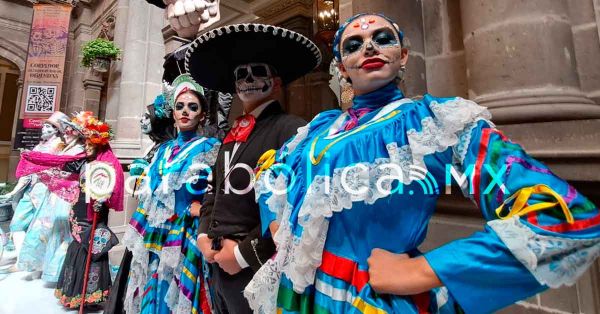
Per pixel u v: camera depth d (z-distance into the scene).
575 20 1.26
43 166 3.07
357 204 0.74
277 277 0.85
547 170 0.60
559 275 0.51
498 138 0.65
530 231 0.53
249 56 1.43
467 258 0.56
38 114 6.00
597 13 1.23
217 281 1.30
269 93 1.39
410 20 1.56
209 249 1.27
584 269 0.52
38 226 3.29
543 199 0.55
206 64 1.52
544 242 0.52
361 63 0.85
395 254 0.67
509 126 1.10
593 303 1.00
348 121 0.90
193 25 2.24
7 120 9.93
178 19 2.20
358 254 0.73
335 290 0.72
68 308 2.64
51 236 3.11
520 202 0.56
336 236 0.76
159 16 4.25
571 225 0.53
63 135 3.40
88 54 4.77
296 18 4.91
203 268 1.61
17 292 2.97
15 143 5.90
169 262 1.67
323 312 0.72
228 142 1.43
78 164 3.16
